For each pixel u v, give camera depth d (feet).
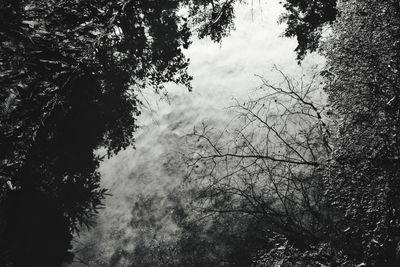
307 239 25.79
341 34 29.35
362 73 26.55
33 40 19.84
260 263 26.07
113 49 26.48
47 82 20.24
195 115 43.50
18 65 19.39
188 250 34.73
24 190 23.49
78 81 23.34
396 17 26.50
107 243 37.58
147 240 36.78
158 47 28.94
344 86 27.66
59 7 21.63
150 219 37.91
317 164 25.98
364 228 23.76
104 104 26.86
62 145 24.97
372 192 23.16
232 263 32.17
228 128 40.34
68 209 27.48
